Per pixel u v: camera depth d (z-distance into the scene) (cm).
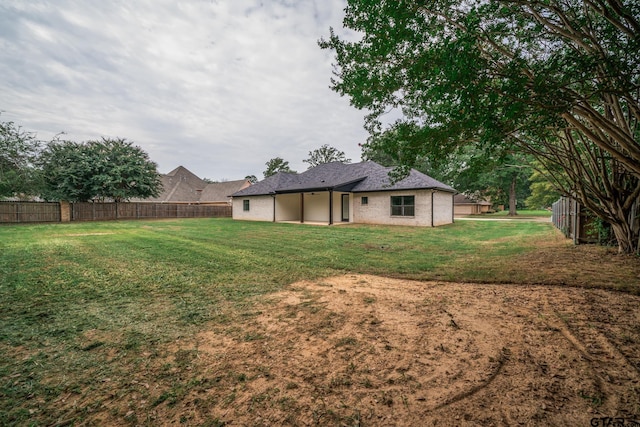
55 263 652
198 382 219
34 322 337
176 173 4144
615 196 664
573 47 458
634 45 320
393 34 390
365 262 661
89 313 365
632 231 651
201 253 783
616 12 346
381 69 486
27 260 682
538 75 328
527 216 3148
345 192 1850
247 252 799
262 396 200
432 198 1582
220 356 258
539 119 411
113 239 1078
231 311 368
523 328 297
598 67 363
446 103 399
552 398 187
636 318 311
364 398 195
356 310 363
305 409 186
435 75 378
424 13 416
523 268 557
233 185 4000
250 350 268
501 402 185
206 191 4084
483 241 1018
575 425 163
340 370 230
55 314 361
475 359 240
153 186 2664
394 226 1620
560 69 342
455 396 193
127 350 271
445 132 430
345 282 500
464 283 479
